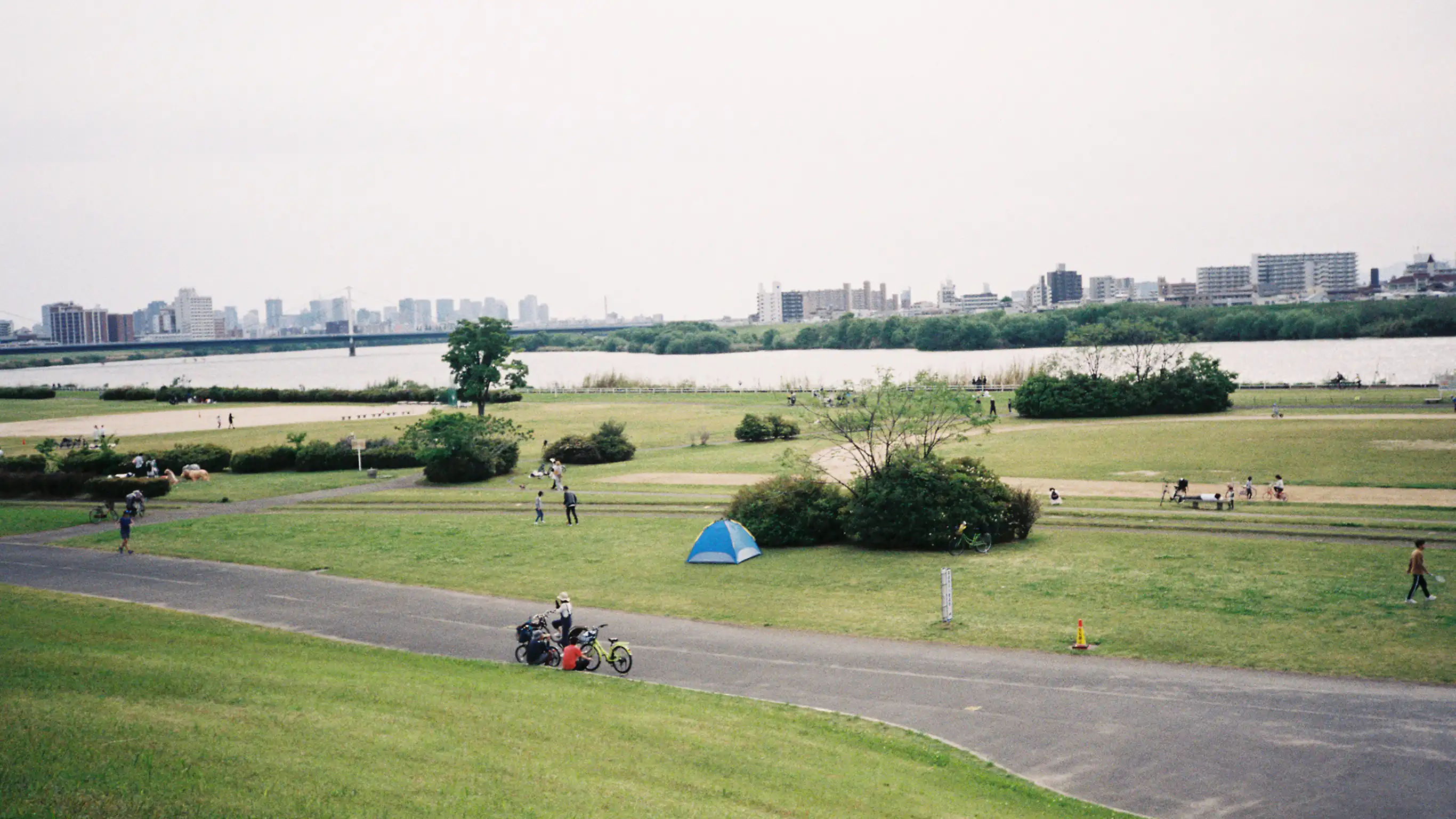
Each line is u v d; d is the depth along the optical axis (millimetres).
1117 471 69688
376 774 18656
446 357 128375
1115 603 37188
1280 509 53531
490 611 40312
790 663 32031
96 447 87750
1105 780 22094
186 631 34219
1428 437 77750
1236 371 165125
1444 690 26875
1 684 22328
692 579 45156
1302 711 25828
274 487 79375
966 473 50531
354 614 39875
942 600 36031
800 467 69438
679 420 123375
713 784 19922
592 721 23922
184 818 15945
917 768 22391
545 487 76062
